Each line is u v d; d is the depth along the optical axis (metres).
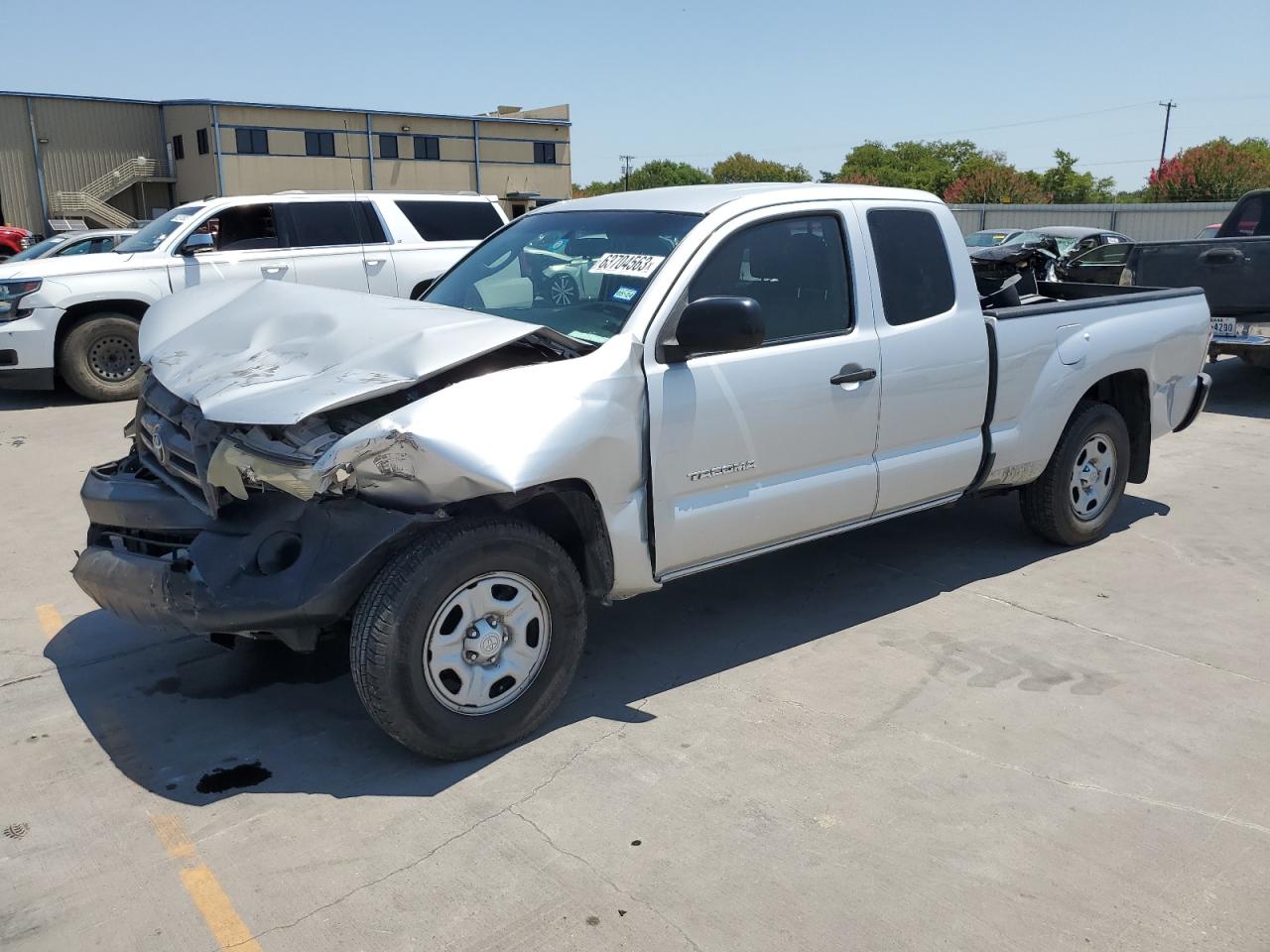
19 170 46.91
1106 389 5.79
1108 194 71.19
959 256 4.79
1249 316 8.86
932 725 3.76
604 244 4.21
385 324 3.61
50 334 9.81
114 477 4.03
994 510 6.41
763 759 3.53
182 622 3.37
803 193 4.32
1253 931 2.69
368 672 3.24
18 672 4.22
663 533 3.81
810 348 4.15
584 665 4.27
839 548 5.70
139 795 3.34
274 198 10.87
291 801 3.30
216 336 4.05
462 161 52.59
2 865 2.99
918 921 2.73
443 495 3.23
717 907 2.79
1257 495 6.73
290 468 3.13
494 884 2.89
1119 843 3.06
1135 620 4.71
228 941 2.67
